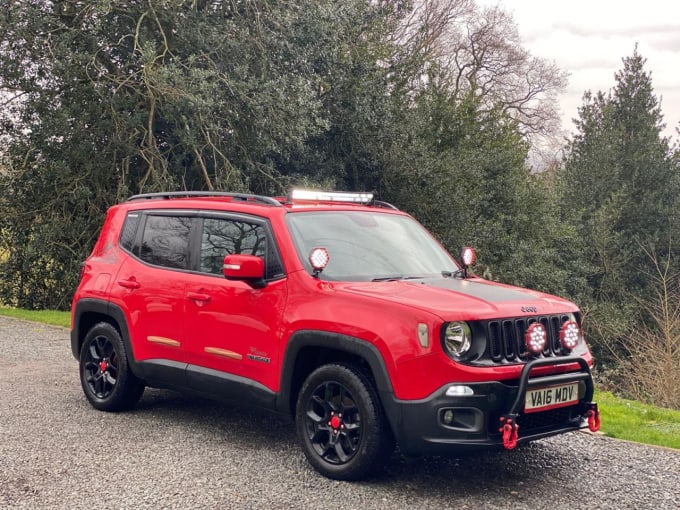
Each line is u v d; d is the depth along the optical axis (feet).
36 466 16.70
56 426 20.15
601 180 101.09
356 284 16.55
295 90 58.95
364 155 73.41
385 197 75.66
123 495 14.89
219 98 56.70
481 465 17.22
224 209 19.34
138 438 19.03
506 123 89.30
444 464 17.20
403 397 14.58
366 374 15.53
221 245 19.02
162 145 62.34
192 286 19.16
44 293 59.67
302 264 16.99
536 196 84.74
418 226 20.80
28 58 54.44
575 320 16.76
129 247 21.75
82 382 22.54
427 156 73.61
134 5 56.54
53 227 56.18
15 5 51.96
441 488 15.51
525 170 87.56
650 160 101.76
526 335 15.02
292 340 16.47
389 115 72.13
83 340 23.22
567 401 15.60
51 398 23.56
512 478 16.30
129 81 55.67
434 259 19.38
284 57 62.08
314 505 14.38
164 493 15.01
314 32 61.77
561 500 14.94
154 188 54.90
